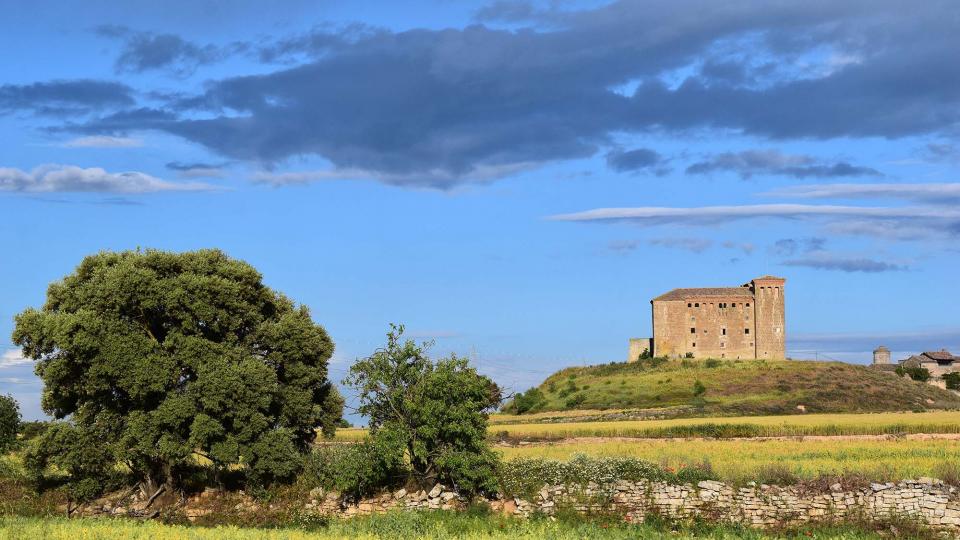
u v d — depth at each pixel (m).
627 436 82.38
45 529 35.91
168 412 46.75
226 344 49.66
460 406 46.19
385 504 45.75
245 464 48.06
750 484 41.59
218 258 52.56
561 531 38.19
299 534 36.69
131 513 45.84
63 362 47.31
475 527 40.34
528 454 60.81
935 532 38.56
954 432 82.69
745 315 183.38
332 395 53.66
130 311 48.84
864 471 44.50
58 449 47.19
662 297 185.38
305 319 52.97
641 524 40.38
